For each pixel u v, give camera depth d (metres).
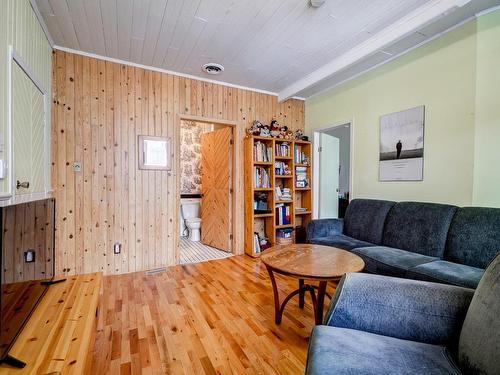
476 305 0.91
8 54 1.50
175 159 3.38
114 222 3.04
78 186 2.86
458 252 2.12
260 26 2.42
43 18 2.27
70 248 2.83
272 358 1.58
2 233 0.95
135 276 2.96
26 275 1.25
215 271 3.13
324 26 2.43
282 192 4.15
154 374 1.44
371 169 3.35
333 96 3.96
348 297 1.17
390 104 3.12
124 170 3.09
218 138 4.22
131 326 1.91
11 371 0.93
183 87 3.45
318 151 4.41
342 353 0.93
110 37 2.59
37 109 2.13
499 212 1.99
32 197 1.96
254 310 2.16
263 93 4.14
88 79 2.89
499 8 2.20
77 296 1.53
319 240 3.02
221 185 4.16
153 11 2.20
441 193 2.62
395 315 1.09
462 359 0.87
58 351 1.04
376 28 2.47
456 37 2.48
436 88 2.65
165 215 3.33
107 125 2.99
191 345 1.70
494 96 2.25
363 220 3.05
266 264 1.87
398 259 2.18
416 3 2.13
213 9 2.18
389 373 0.84
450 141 2.54
